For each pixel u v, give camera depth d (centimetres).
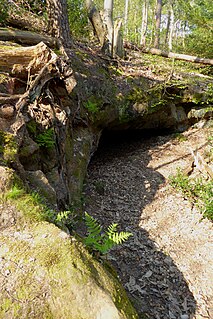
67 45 639
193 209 486
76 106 519
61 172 380
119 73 707
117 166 640
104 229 426
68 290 174
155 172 620
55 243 199
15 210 218
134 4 2258
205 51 928
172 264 376
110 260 365
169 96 737
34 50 381
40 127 354
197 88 779
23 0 670
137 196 532
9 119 308
